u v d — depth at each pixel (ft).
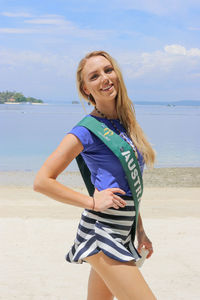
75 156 8.27
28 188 39.45
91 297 9.53
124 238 8.48
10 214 25.77
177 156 68.95
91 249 8.23
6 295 13.14
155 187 41.11
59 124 171.32
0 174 49.37
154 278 14.56
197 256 16.90
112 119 8.98
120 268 7.99
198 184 43.19
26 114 290.56
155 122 197.36
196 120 228.43
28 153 73.67
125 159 8.30
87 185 9.11
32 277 14.76
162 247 18.19
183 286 13.83
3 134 115.85
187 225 22.65
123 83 9.09
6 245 18.52
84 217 8.64
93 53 9.20
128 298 7.88
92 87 8.99
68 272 15.37
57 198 8.00
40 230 21.31
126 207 8.41
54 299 12.90
